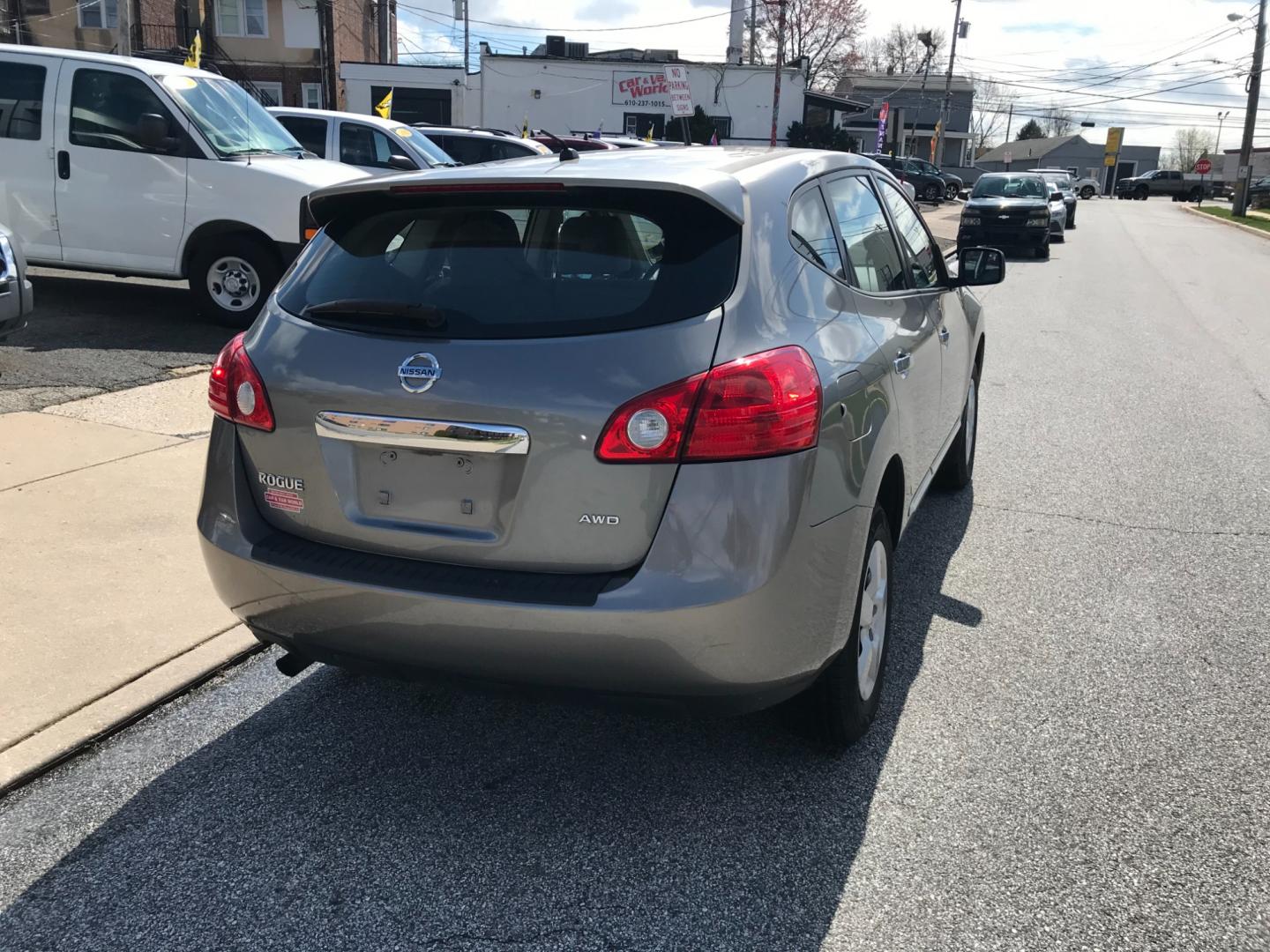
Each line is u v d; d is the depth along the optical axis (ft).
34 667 11.75
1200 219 130.93
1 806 9.73
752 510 8.22
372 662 9.15
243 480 9.73
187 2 116.78
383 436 8.79
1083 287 52.26
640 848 9.21
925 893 8.61
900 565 15.70
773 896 8.59
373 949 8.00
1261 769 10.41
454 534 8.75
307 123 40.65
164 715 11.34
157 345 27.45
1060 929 8.19
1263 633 13.50
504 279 8.92
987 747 10.77
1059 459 21.45
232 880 8.79
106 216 29.04
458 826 9.52
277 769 10.41
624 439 8.15
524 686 8.68
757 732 11.11
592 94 137.69
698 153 11.24
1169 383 29.14
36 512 16.07
